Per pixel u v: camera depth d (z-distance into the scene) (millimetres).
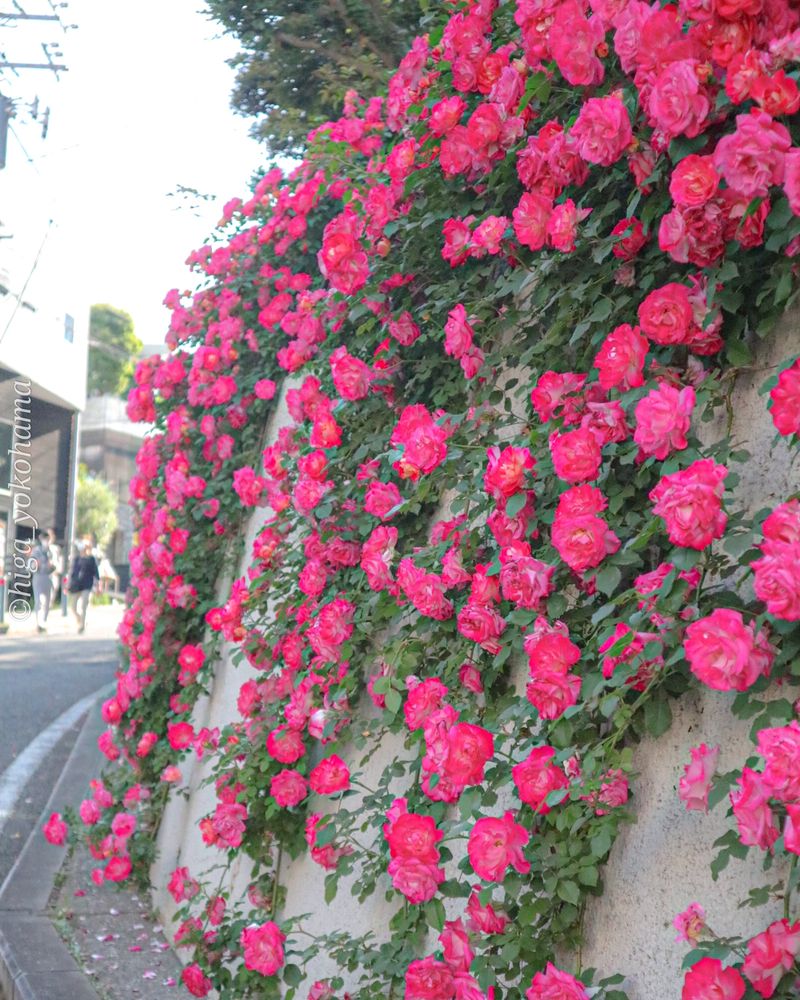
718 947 1606
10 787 7113
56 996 3602
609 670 1847
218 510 5285
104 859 5086
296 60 6121
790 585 1441
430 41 2918
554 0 2193
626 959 1917
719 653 1549
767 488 1789
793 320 1809
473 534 2502
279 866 3648
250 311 5293
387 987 2695
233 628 3805
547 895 2092
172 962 4094
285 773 3352
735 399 1908
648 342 2033
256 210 5578
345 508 3213
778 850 1518
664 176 1988
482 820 1979
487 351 2736
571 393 2145
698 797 1662
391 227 3000
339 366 3125
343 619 3006
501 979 2281
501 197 2625
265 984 3244
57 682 12602
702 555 1755
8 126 12438
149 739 5203
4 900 4789
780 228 1702
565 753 1926
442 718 2230
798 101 1615
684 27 1843
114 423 48625
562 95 2340
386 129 3893
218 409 5312
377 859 2834
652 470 2023
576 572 1980
